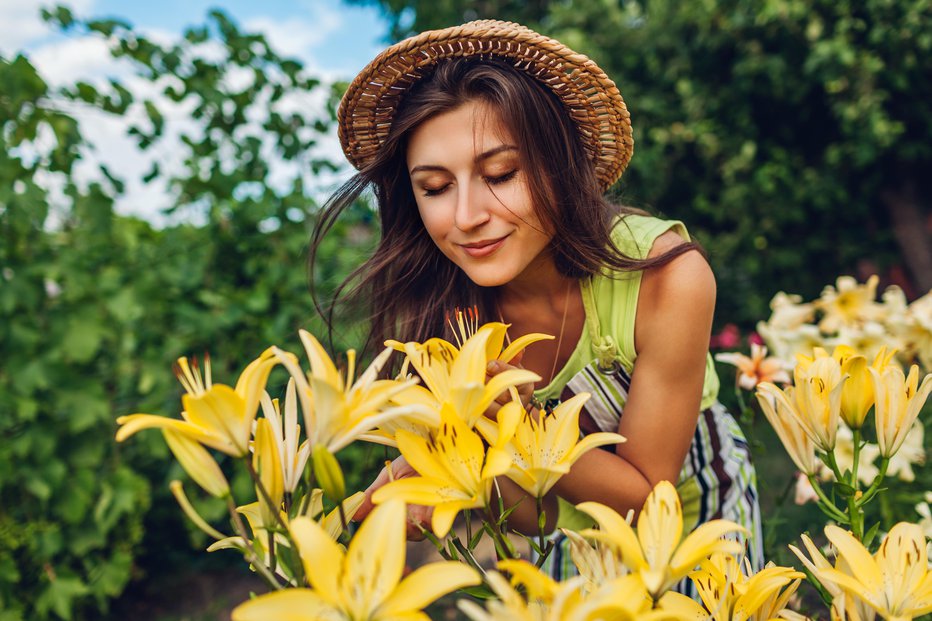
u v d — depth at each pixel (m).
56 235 2.68
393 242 1.33
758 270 5.25
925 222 5.43
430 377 0.73
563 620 0.52
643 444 1.19
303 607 0.53
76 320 2.54
